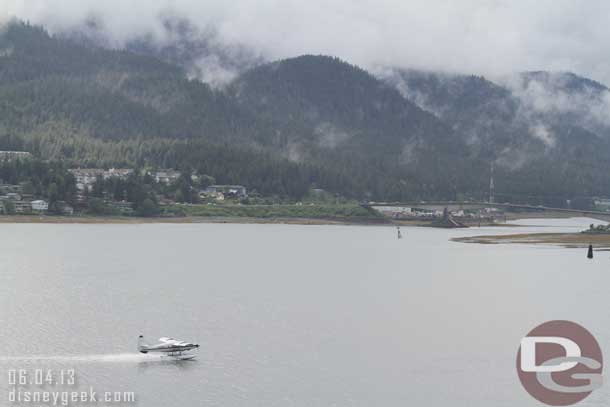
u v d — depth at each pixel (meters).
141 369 88.25
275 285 148.62
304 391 80.88
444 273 176.00
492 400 79.62
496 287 151.12
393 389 82.00
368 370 88.19
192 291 138.25
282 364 90.00
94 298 129.12
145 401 78.06
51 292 134.88
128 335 102.62
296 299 131.88
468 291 145.12
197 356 93.00
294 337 102.56
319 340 101.06
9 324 108.25
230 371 87.50
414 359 92.81
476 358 93.75
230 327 107.88
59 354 93.56
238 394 80.00
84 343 98.38
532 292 144.12
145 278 154.75
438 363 91.31
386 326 110.12
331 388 82.00
